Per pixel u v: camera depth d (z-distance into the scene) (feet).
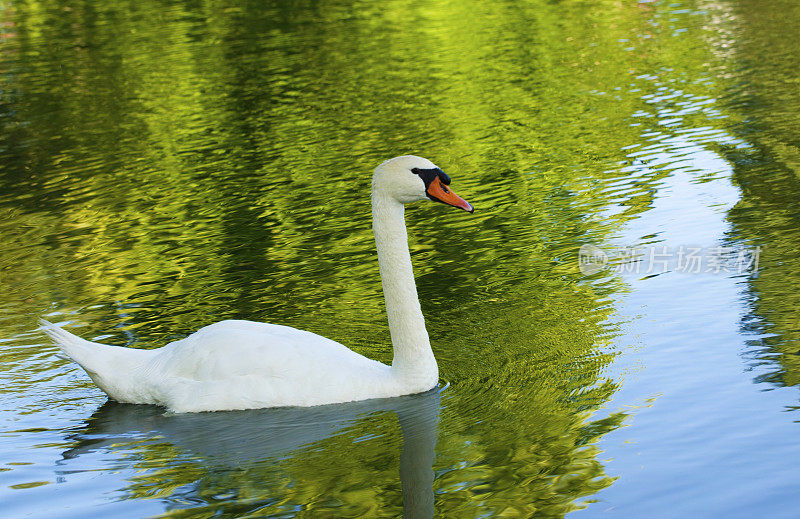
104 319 38.60
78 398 31.78
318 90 81.10
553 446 26.55
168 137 70.13
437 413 29.30
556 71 82.17
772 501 23.22
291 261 44.50
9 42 111.34
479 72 83.87
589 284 38.78
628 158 56.85
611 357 32.07
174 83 86.99
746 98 67.51
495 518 23.11
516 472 25.27
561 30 100.53
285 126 70.79
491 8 116.67
